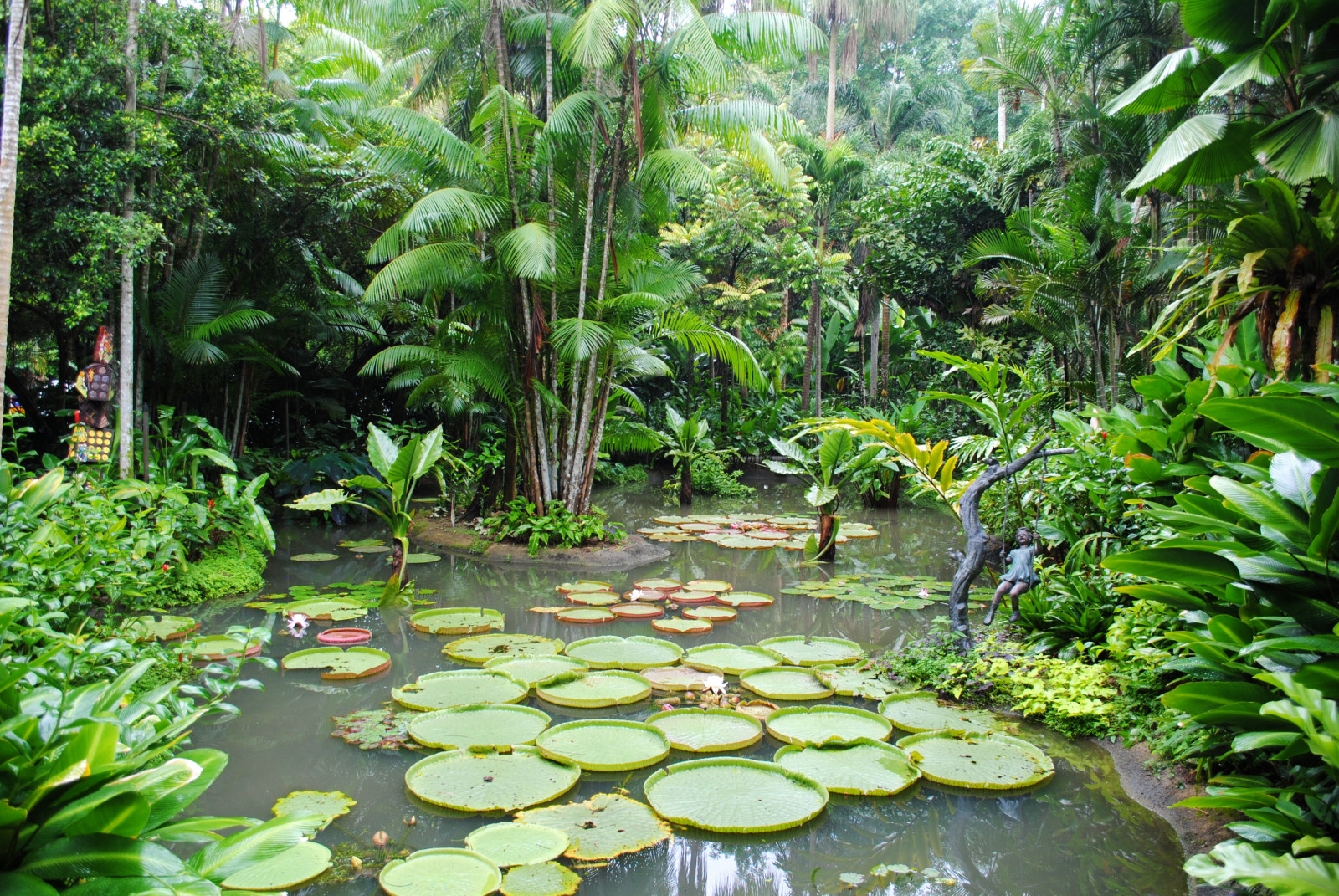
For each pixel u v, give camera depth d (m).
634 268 9.91
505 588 8.05
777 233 17.11
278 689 5.03
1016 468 5.66
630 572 8.98
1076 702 4.45
